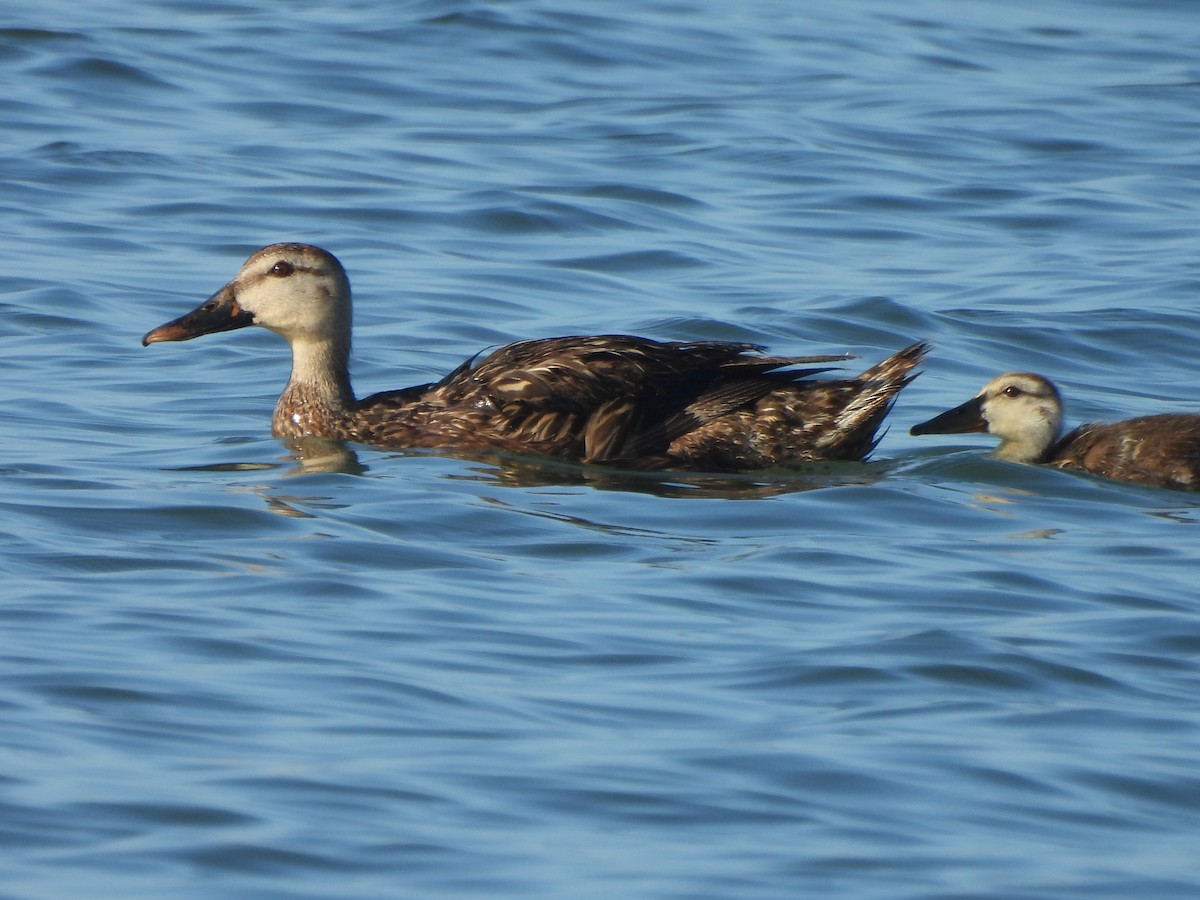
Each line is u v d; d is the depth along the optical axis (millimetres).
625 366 15734
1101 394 18203
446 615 11328
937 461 15891
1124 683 10625
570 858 8320
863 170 25406
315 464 15125
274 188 23500
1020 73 31219
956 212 23984
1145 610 11836
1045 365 19016
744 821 8758
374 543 12727
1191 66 32000
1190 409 17828
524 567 12391
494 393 15844
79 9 31250
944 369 18656
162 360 18141
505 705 9969
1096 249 22672
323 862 8180
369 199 23281
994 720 10031
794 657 10820
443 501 13914
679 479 15109
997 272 21688
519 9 32594
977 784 9242
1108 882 8297
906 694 10352
